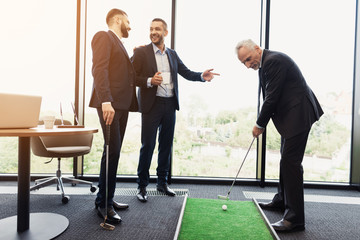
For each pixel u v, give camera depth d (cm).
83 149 249
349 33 300
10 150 311
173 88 245
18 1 298
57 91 304
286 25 301
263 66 184
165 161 256
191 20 306
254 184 309
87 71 314
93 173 318
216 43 305
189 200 232
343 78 302
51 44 302
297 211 180
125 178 309
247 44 190
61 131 129
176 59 257
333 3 300
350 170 307
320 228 187
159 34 234
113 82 185
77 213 203
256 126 195
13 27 298
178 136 312
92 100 188
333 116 304
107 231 171
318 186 305
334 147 308
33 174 311
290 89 182
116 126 185
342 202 252
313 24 300
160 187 258
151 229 175
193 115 310
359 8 295
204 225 174
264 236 159
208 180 310
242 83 306
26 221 165
